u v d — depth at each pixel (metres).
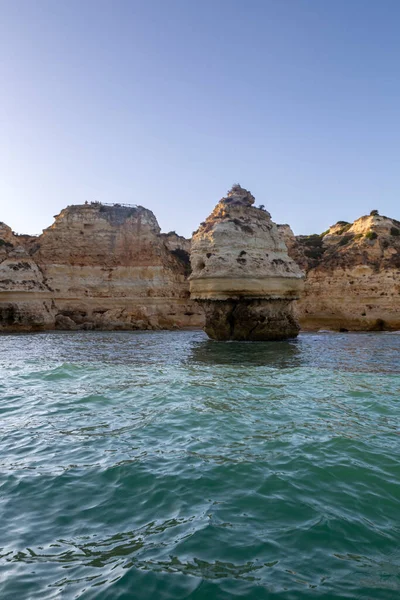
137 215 58.50
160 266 56.62
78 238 56.78
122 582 4.42
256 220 35.06
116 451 8.21
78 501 6.21
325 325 52.28
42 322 49.38
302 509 5.92
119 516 5.78
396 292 49.09
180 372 18.17
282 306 35.16
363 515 5.77
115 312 54.31
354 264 52.00
